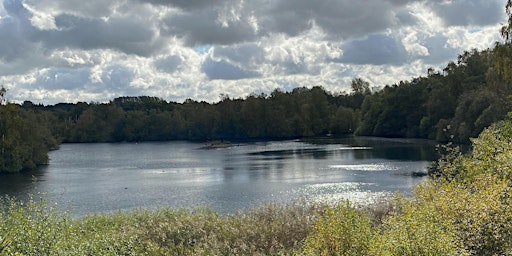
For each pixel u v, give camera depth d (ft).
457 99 267.80
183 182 144.15
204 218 45.91
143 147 357.00
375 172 145.48
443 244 23.11
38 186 143.13
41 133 240.94
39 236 32.96
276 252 36.24
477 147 44.55
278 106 424.87
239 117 434.71
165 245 40.09
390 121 328.49
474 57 282.56
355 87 526.98
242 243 37.32
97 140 442.91
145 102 581.12
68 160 246.68
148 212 55.16
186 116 481.87
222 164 198.29
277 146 303.07
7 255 26.18
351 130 408.26
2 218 38.19
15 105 215.51
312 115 416.26
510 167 35.60
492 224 26.61
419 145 244.01
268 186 126.52
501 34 88.53
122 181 152.25
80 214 91.71
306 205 51.70
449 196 30.22
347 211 29.86
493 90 213.25
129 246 36.60
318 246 27.73
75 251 32.01
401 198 37.68
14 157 191.83
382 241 24.49
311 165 175.32
